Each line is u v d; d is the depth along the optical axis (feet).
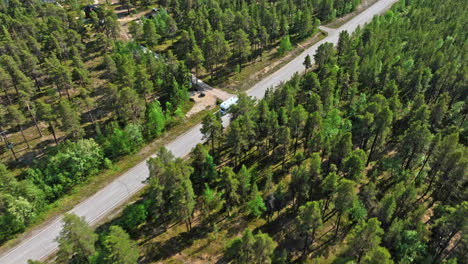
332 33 496.64
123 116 314.14
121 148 284.82
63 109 265.34
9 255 212.02
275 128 258.57
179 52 441.27
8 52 367.25
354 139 289.53
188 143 301.43
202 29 410.93
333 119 278.05
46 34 422.82
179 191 193.36
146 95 360.69
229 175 210.18
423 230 200.13
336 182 201.87
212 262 204.85
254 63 419.33
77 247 177.68
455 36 423.64
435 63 351.25
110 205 243.81
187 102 352.08
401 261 189.47
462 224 181.06
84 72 357.82
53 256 211.20
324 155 263.49
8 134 315.78
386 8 573.74
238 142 245.24
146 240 216.95
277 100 297.33
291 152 282.15
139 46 417.08
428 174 252.83
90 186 258.98
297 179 214.90
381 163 269.23
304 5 522.06
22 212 222.48
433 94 336.29
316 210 181.47
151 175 217.56
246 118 251.39
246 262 179.01
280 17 458.09
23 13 474.49
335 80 314.55
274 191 247.50
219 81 389.19
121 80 331.57
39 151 299.58
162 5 541.75
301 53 444.96
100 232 221.46
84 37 463.42
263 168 268.82
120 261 166.50
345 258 201.05
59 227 228.43
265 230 225.35
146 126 311.88
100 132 300.81
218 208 238.48
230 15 451.94
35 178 249.55
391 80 323.37
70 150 264.93
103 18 469.98
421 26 443.73
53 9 472.03
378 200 239.71
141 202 244.63
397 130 299.17
